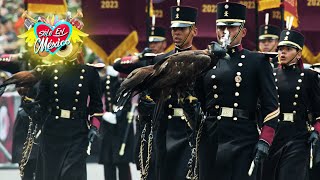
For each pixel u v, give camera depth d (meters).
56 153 26.61
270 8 31.91
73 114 26.73
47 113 26.80
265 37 31.20
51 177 26.59
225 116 22.66
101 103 27.14
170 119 24.92
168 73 21.91
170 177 24.97
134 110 34.47
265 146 22.28
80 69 26.83
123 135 33.94
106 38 33.28
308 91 26.03
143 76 22.11
